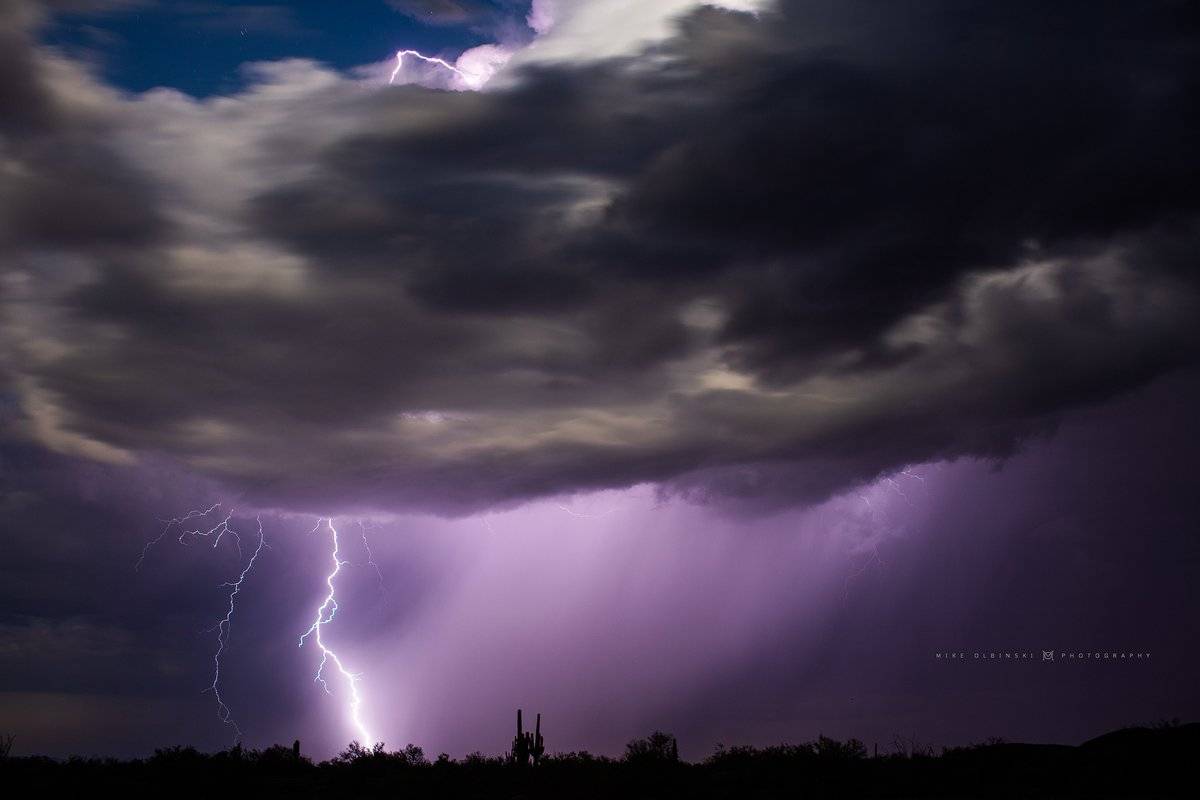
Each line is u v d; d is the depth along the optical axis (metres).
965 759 27.19
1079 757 25.69
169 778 28.59
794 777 26.17
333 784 29.22
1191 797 21.39
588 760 31.52
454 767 31.94
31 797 25.88
